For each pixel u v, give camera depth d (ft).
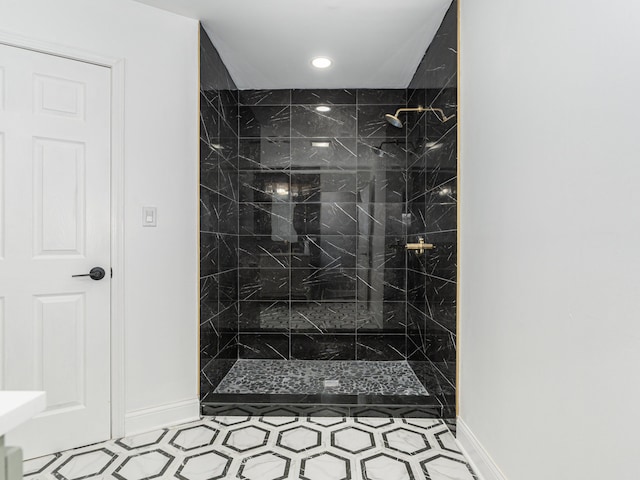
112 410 6.10
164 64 6.59
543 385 3.69
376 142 10.17
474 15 5.47
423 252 8.19
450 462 5.47
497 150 4.71
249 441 6.04
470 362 5.56
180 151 6.77
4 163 5.41
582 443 3.13
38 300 5.62
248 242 10.20
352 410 6.92
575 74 3.21
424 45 7.89
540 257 3.74
